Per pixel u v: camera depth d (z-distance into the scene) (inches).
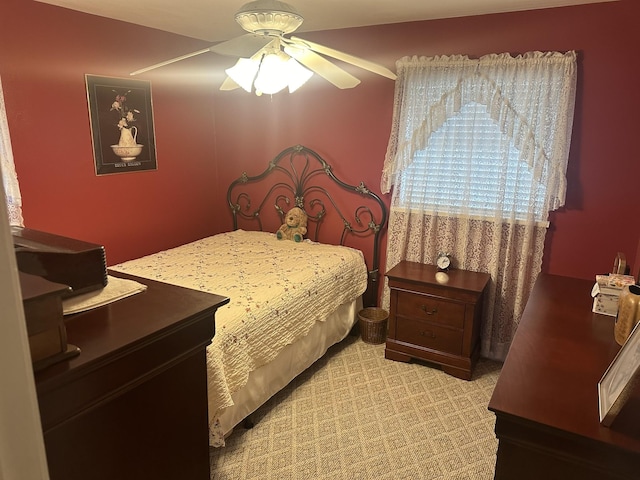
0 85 100.0
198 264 124.3
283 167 153.8
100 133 124.5
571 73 106.9
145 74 134.1
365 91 135.0
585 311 78.5
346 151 141.6
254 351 95.1
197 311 50.2
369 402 109.1
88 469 41.8
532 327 71.8
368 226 142.9
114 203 131.5
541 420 48.1
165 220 148.4
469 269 128.8
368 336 138.3
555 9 108.1
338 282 127.2
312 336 118.7
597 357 62.2
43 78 109.9
